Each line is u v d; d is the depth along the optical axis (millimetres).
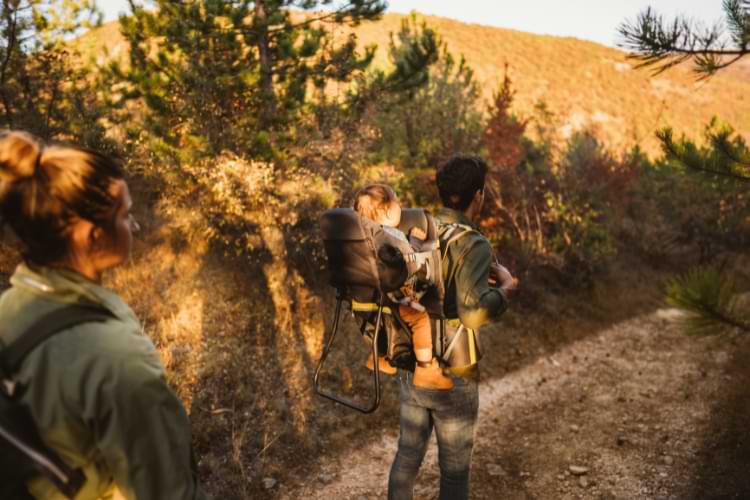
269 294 6555
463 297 2166
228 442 4273
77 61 7160
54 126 6719
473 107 12078
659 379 6918
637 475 4309
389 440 4812
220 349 5484
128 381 927
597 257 10328
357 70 7672
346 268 2111
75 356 913
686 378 6914
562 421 5469
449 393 2371
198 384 4871
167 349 5086
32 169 950
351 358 5941
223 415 4570
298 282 6832
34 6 6262
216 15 6527
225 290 6434
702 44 2617
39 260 991
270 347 5758
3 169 945
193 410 4469
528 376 6840
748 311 1985
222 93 6598
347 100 7809
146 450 950
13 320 958
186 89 6648
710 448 4668
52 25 6477
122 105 7727
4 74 6242
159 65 7031
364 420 5008
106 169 1005
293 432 4555
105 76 7359
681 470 4340
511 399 6066
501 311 2215
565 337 8391
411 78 8086
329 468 4293
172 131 6684
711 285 1987
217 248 6988
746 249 13820
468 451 2461
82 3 6547
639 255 13523
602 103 48719
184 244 6879
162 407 976
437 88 11492
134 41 6965
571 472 4359
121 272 6230
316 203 6918
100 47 7621
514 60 52125
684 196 14133
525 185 10328
